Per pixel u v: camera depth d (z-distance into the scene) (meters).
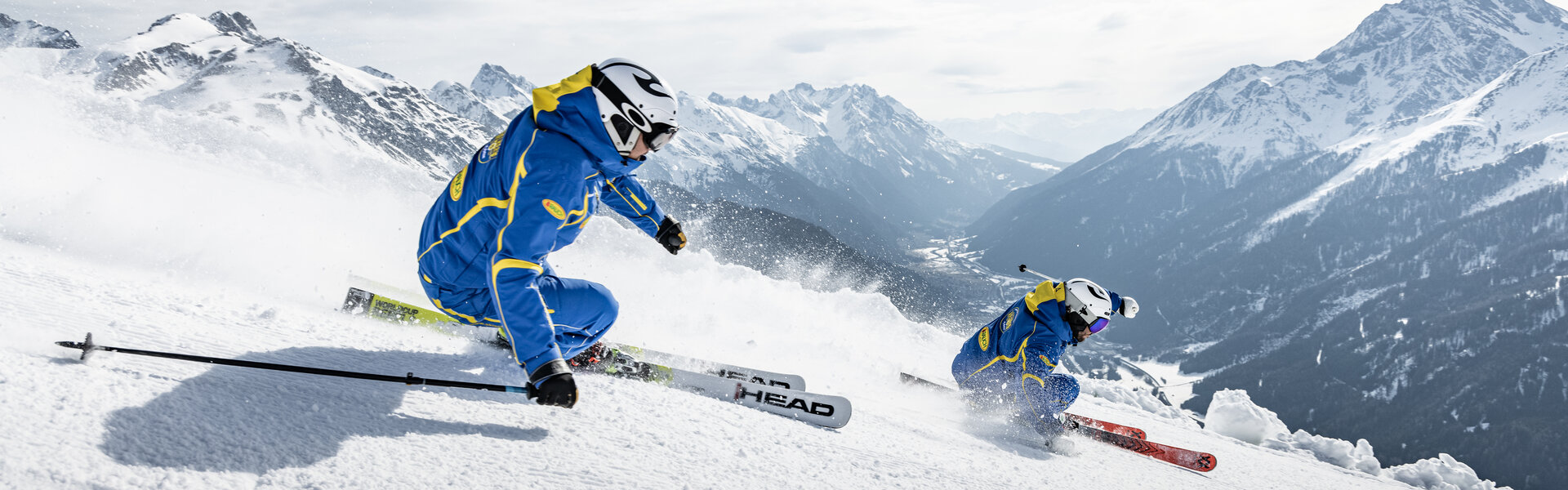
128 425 1.65
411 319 3.50
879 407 4.24
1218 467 5.04
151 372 2.00
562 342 2.77
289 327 2.97
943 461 3.07
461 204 2.39
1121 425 5.97
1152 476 4.12
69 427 1.55
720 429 2.68
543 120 2.15
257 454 1.69
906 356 8.09
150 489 1.43
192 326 2.66
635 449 2.24
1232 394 7.44
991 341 4.93
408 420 2.10
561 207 2.14
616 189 2.90
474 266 2.47
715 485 2.09
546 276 2.65
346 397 2.17
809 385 4.57
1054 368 4.68
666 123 2.19
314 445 1.80
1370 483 6.05
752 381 3.30
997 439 4.15
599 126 2.16
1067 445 4.27
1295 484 5.07
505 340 3.33
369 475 1.71
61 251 3.74
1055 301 4.67
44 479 1.35
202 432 1.71
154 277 3.60
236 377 2.11
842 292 9.70
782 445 2.68
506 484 1.81
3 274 2.75
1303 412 169.75
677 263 9.00
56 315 2.39
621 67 2.17
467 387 2.31
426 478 1.75
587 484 1.90
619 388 2.92
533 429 2.24
